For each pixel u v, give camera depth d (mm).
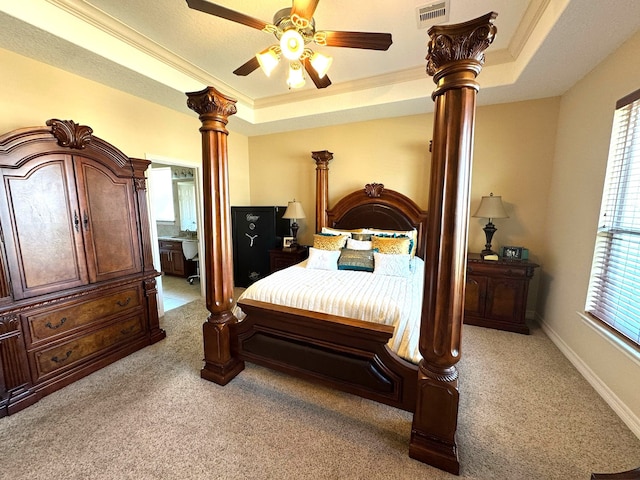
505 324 3180
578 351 2441
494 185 3525
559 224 2959
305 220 4840
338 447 1635
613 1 1622
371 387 1789
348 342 1829
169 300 4309
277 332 2072
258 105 4074
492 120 3449
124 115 3080
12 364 1913
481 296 3277
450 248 1376
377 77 3289
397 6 2102
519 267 3082
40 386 2051
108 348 2510
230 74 3189
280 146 4844
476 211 3383
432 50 1283
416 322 2006
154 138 3424
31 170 2008
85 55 2289
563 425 1792
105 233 2506
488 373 2365
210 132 2072
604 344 2072
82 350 2314
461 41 1229
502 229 3541
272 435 1720
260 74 3176
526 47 2395
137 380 2275
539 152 3295
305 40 1843
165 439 1688
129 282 2668
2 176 1871
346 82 3432
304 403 2008
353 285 2613
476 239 3693
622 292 1993
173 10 2119
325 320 1822
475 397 2068
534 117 3275
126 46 2471
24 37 2027
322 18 2236
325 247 3705
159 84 2848
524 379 2283
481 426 1790
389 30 2389
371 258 3287
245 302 2154
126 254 2686
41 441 1669
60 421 1828
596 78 2383
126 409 1938
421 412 1539
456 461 1458
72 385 2203
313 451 1607
